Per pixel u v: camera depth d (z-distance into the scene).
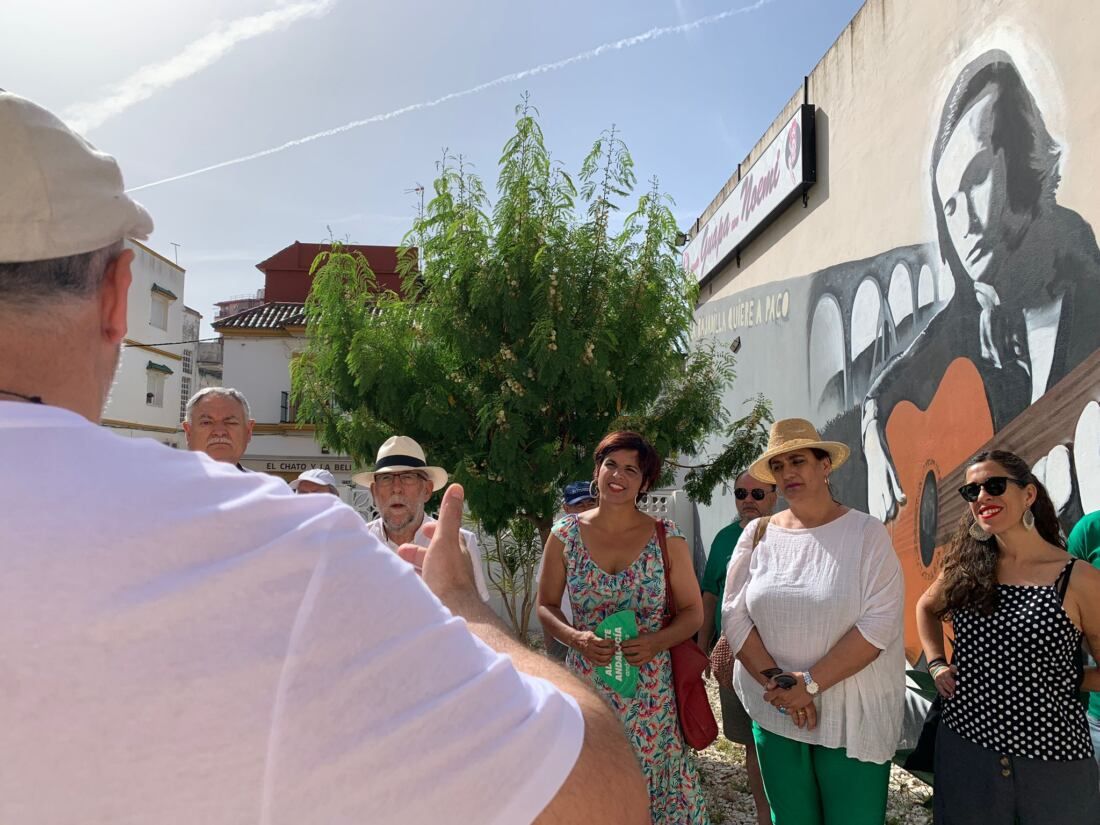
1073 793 2.73
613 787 0.71
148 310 27.39
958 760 2.94
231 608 0.58
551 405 6.10
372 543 0.69
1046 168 3.89
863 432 6.12
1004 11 4.25
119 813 0.54
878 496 5.84
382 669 0.61
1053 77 3.84
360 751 0.58
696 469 7.24
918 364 5.21
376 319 6.40
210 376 36.31
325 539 0.64
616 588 3.46
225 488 0.65
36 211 0.64
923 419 5.13
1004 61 4.25
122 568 0.57
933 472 4.99
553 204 6.15
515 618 8.39
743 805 4.79
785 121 8.01
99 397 0.73
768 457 3.55
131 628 0.55
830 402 6.84
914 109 5.30
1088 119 3.58
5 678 0.54
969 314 4.58
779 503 7.95
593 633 3.34
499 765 0.63
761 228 8.83
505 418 5.80
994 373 4.31
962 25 4.69
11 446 0.60
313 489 5.70
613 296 6.14
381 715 0.60
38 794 0.53
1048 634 2.78
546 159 6.18
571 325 5.85
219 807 0.55
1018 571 2.93
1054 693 2.77
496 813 0.62
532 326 5.99
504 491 5.98
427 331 6.30
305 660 0.58
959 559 3.03
